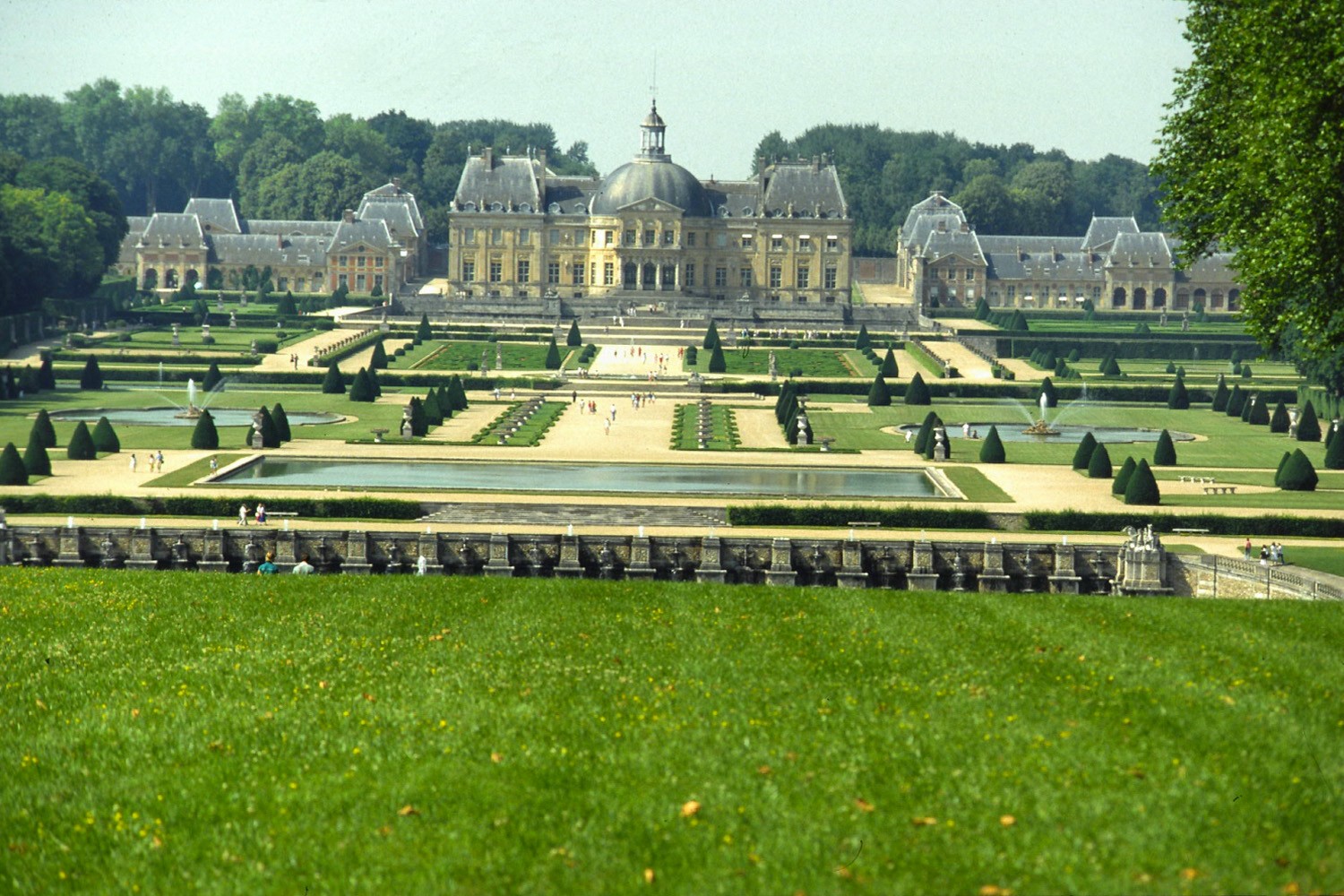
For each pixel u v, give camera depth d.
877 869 43.31
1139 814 45.38
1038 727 51.94
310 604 75.19
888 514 156.62
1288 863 42.94
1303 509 167.50
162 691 60.00
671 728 53.38
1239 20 105.69
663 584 80.62
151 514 156.88
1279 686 55.88
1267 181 100.00
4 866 45.97
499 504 160.88
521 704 56.22
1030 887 42.03
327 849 45.94
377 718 55.56
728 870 43.56
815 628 67.19
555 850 45.00
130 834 47.47
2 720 57.16
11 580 83.62
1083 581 133.88
